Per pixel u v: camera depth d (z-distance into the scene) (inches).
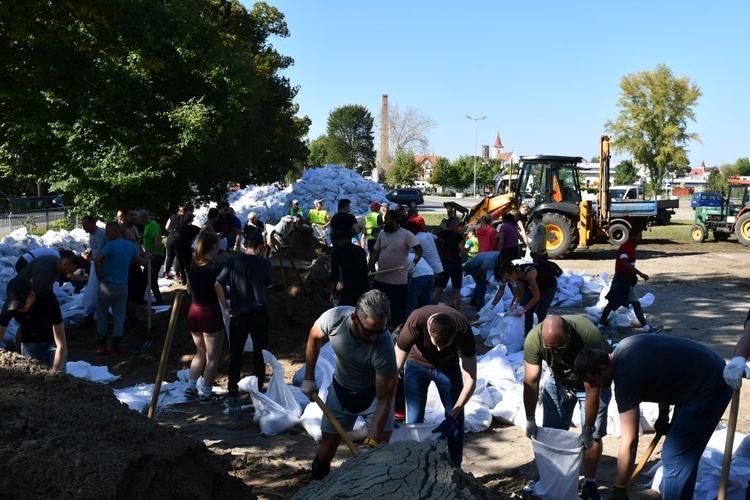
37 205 1112.8
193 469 163.0
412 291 395.5
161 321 394.3
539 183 890.7
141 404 281.3
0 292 449.4
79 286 490.6
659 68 2268.7
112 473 141.0
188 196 946.1
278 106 1765.5
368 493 129.3
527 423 203.0
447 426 201.3
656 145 2272.4
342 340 186.1
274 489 208.7
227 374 328.8
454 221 470.6
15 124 810.8
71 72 789.2
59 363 232.8
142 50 825.5
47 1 548.4
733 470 198.7
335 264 347.6
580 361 177.9
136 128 833.5
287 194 1230.9
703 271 720.3
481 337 410.3
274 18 1649.9
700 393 175.3
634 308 426.3
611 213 1029.2
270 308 364.8
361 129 4527.6
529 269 355.9
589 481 200.2
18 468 139.0
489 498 142.4
